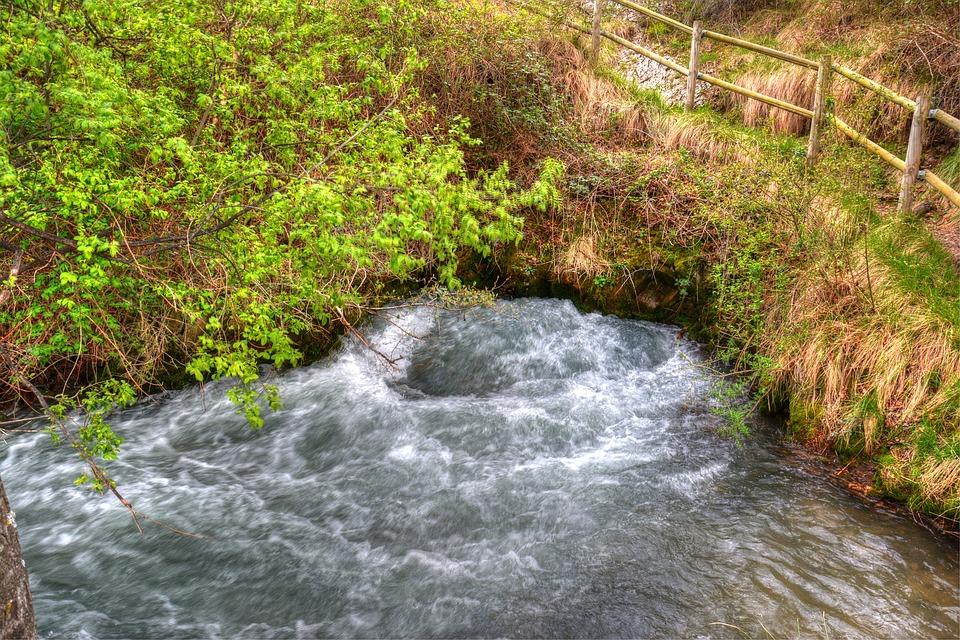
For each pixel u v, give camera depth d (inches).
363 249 124.8
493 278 283.7
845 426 195.8
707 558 161.8
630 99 345.4
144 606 151.9
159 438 214.7
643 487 188.5
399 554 167.0
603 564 161.5
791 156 284.7
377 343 259.0
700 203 270.8
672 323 267.9
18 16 116.3
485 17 306.8
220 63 169.2
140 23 155.1
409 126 269.0
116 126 120.3
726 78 363.6
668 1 456.4
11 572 82.4
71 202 111.4
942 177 260.4
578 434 213.6
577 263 274.1
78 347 156.6
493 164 298.8
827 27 360.8
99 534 172.4
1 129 108.7
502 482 192.1
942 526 169.5
